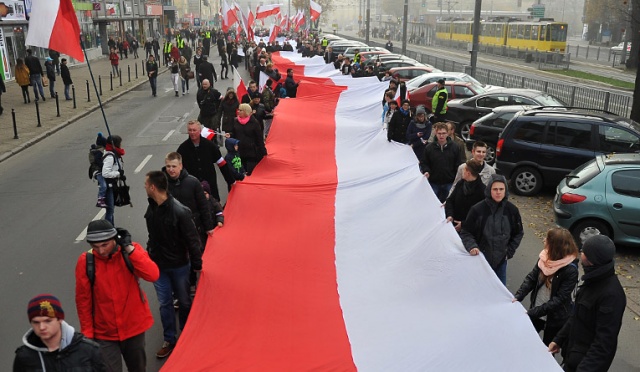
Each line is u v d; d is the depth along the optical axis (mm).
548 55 47812
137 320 5023
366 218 7266
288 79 18391
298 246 6605
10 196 12695
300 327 5164
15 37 32125
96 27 49281
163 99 27359
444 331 4859
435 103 16031
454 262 5711
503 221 6473
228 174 8336
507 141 12578
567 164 12172
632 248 9773
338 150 11258
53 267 8906
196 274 7566
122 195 9508
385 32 106312
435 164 9164
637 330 7148
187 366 4750
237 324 5242
